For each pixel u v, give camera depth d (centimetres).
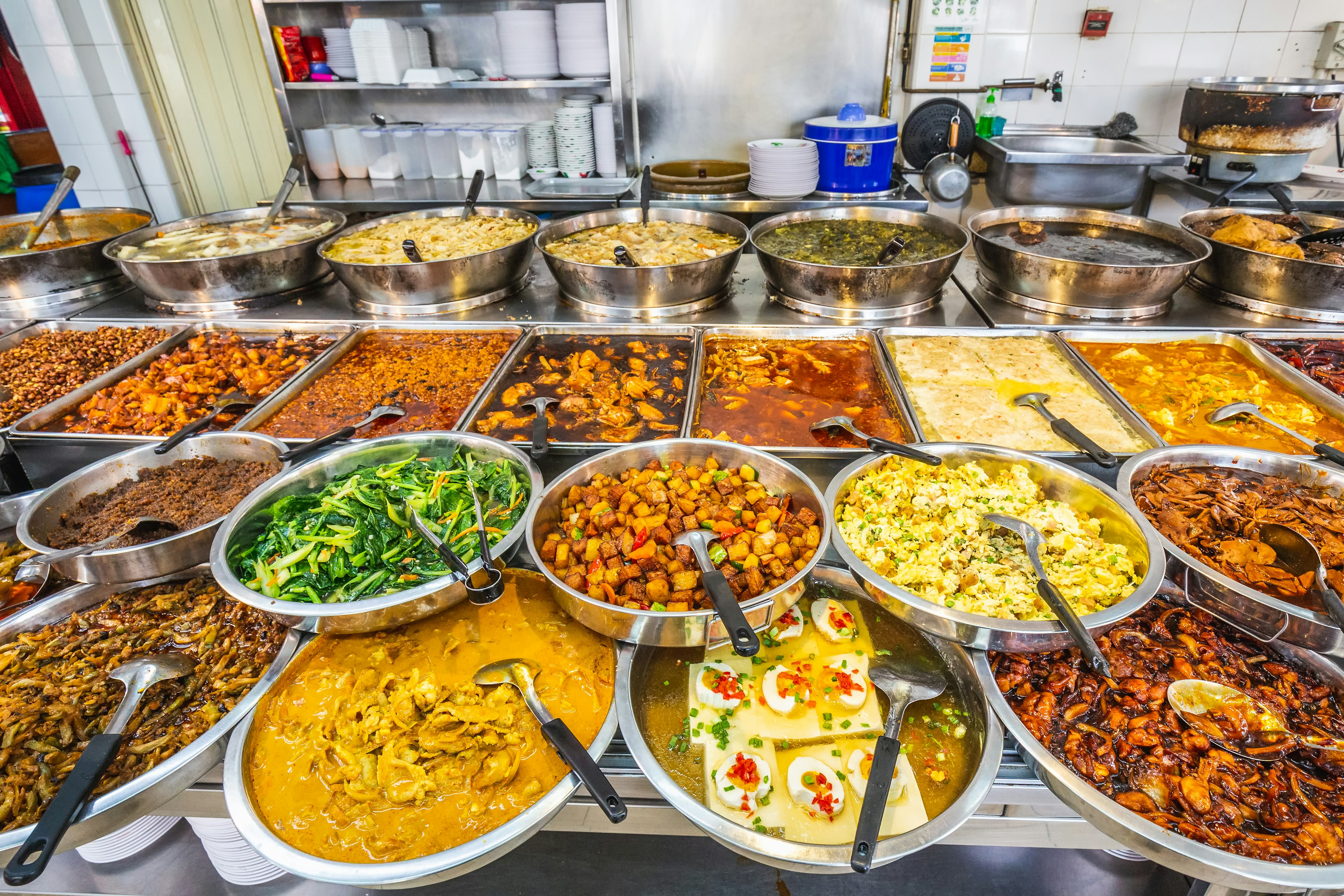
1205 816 135
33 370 287
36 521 197
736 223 345
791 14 508
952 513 193
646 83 541
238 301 334
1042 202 472
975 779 140
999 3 510
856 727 158
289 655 165
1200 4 499
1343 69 498
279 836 138
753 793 144
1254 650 166
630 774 148
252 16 597
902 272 287
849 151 446
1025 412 245
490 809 142
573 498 194
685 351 295
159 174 545
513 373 280
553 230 353
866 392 264
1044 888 222
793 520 183
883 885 224
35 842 123
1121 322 297
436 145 539
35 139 615
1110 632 169
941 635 160
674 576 166
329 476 212
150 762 149
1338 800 138
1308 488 197
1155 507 193
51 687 162
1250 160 431
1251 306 302
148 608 186
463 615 180
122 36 498
